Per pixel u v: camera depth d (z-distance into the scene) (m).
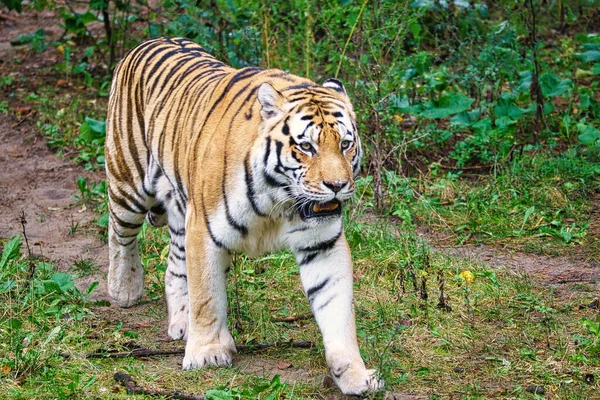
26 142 14.99
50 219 12.39
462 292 9.67
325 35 15.05
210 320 8.00
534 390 7.59
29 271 9.48
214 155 7.65
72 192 13.38
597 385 7.71
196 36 15.15
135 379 7.76
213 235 7.71
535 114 14.29
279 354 8.39
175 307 8.95
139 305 9.74
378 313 9.15
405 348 8.45
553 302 9.50
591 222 11.72
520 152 13.52
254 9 14.03
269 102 7.39
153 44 9.53
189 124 8.23
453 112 13.52
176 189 8.58
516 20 15.84
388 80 13.03
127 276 9.61
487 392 7.59
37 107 16.16
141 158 9.15
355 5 13.85
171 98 8.71
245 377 7.82
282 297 9.71
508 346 8.51
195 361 7.95
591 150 13.41
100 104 16.25
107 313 9.49
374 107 12.09
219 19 14.81
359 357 7.49
